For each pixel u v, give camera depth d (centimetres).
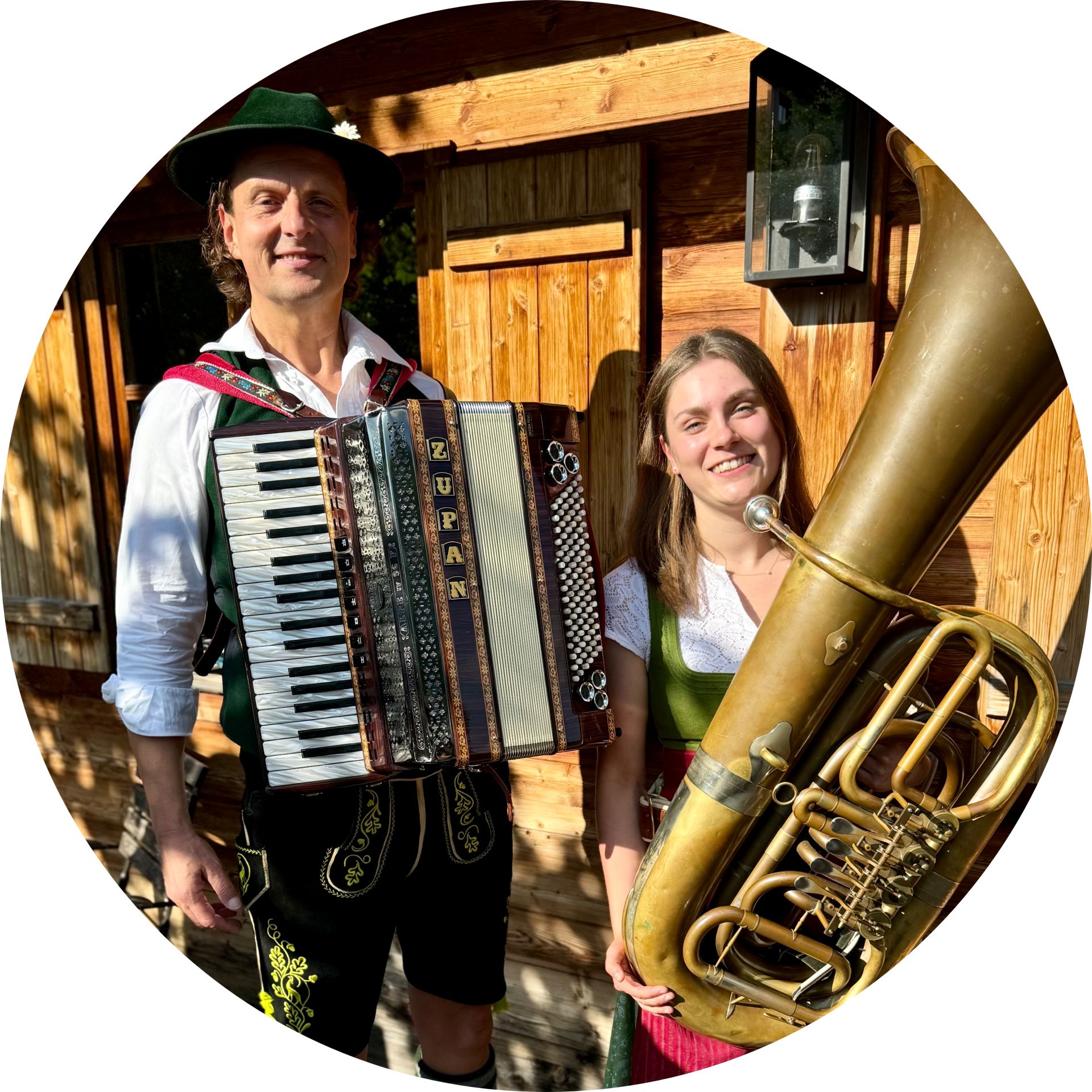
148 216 284
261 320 175
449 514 153
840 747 137
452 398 198
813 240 185
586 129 215
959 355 123
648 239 220
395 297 403
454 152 232
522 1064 269
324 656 152
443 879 181
